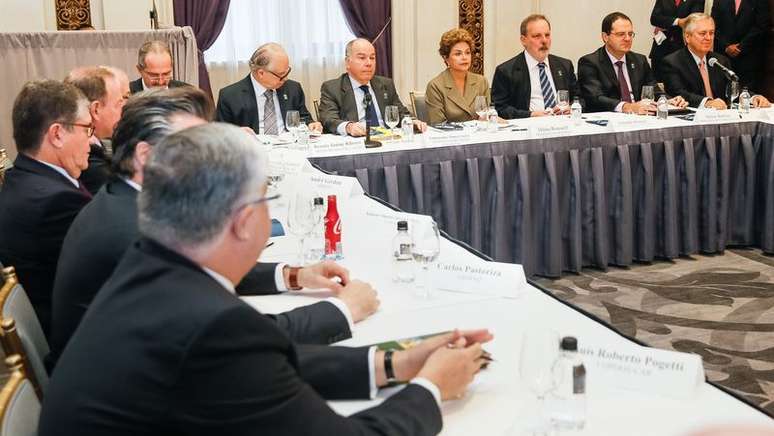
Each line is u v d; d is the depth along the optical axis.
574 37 7.66
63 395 1.19
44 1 6.34
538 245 4.41
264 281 2.10
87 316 1.25
